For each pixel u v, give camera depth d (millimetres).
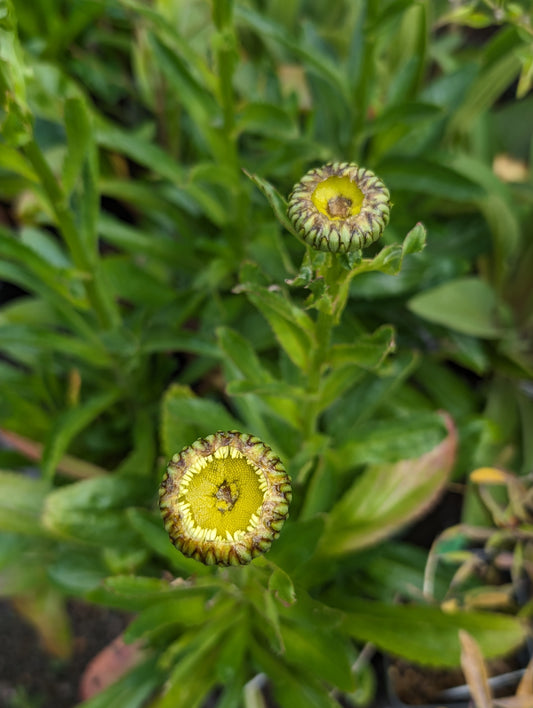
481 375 295
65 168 197
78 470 264
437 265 269
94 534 229
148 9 213
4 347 270
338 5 365
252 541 144
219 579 194
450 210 298
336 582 251
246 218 258
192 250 288
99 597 217
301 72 319
